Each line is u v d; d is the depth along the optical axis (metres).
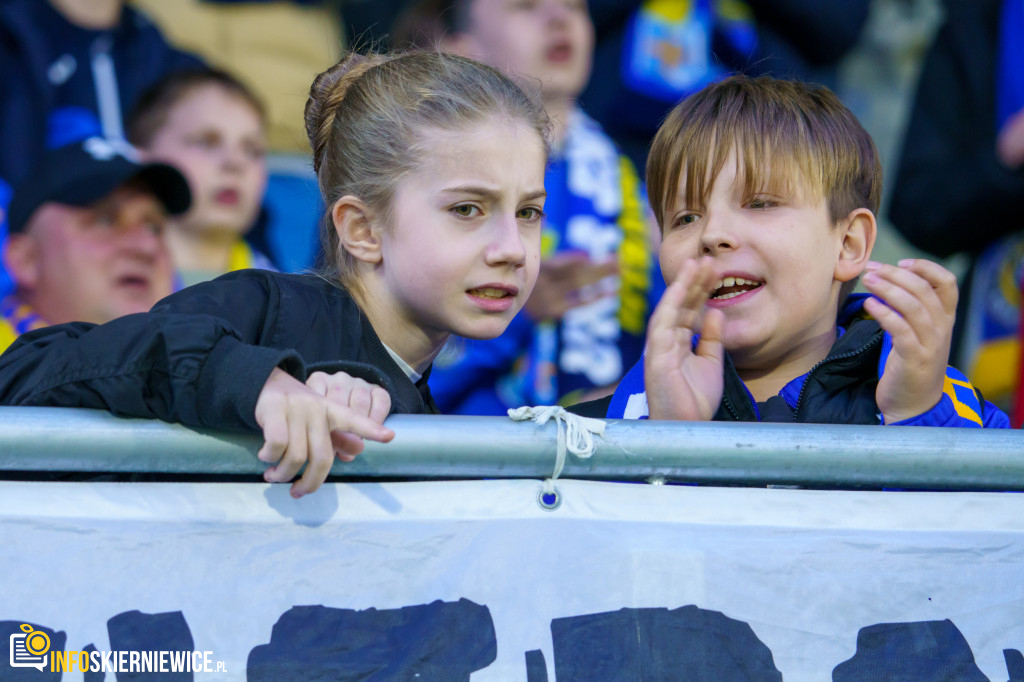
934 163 9.90
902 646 3.27
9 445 3.10
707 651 3.21
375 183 4.15
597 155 9.14
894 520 3.38
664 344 4.14
